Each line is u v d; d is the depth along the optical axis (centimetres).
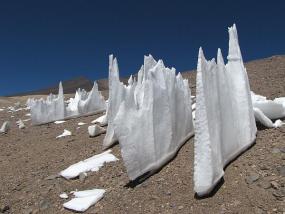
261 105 386
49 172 389
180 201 276
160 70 339
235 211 252
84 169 364
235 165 302
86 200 307
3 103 1391
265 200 258
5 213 326
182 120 370
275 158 303
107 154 389
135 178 307
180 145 362
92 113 701
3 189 367
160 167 326
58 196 332
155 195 290
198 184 271
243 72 342
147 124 319
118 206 291
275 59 841
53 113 687
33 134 592
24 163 434
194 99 617
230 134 308
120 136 302
